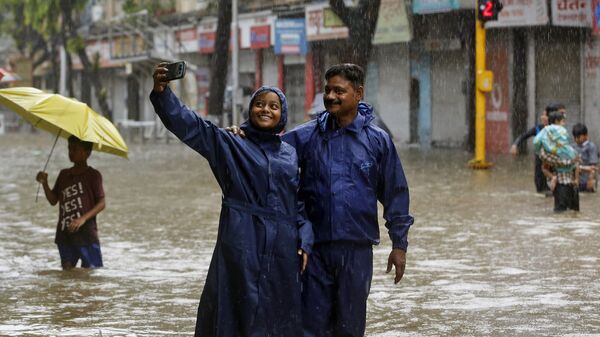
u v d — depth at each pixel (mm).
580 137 21547
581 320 9375
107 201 21016
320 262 7074
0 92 12172
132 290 11117
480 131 28766
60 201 12500
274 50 46312
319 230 7074
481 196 20984
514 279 11578
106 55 62594
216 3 50969
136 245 14797
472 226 16328
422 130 41906
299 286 6914
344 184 7059
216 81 38750
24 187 24875
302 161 7184
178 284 11516
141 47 57688
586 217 17359
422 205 19406
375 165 7141
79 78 71812
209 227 16828
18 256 13883
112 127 12508
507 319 9453
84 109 12195
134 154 38781
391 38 39219
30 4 57500
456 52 39469
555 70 35312
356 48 31703
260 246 6781
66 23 56406
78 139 12344
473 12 36625
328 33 42281
